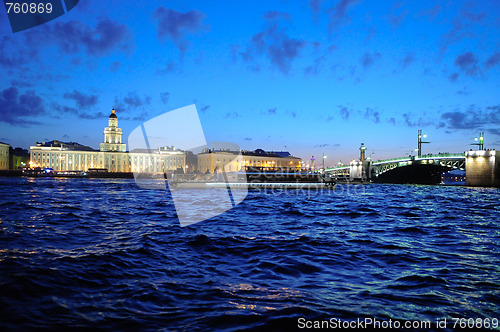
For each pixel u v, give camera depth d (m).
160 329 5.65
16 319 5.80
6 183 84.00
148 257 11.04
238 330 5.65
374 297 7.46
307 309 6.61
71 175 141.75
